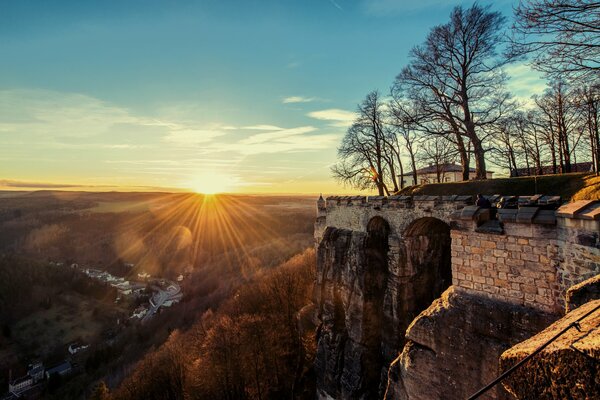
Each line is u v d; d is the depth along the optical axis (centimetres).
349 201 2395
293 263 5506
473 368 1029
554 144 3900
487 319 1024
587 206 850
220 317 4519
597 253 795
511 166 4022
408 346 1193
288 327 3788
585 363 354
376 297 2203
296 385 3131
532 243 959
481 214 1082
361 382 2167
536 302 952
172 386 3619
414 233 1945
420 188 2442
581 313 521
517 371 447
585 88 1405
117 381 5319
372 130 3519
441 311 1128
